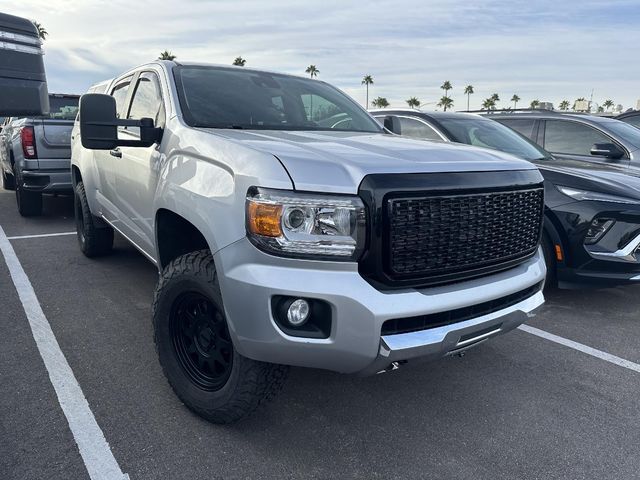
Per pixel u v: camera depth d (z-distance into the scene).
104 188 4.57
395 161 2.36
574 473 2.46
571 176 4.64
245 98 3.62
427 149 2.72
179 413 2.81
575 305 4.81
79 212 5.72
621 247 4.42
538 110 7.37
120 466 2.38
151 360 3.38
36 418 2.71
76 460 2.41
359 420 2.85
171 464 2.41
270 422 2.79
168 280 2.70
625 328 4.27
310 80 4.42
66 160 7.58
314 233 2.18
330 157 2.34
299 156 2.32
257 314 2.21
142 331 3.83
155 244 3.16
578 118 6.63
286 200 2.17
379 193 2.20
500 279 2.65
